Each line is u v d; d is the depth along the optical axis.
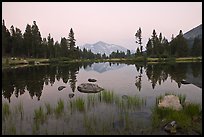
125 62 116.56
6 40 97.94
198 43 111.19
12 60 85.44
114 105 18.00
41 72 53.16
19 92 26.33
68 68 70.88
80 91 26.36
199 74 44.03
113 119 14.12
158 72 50.50
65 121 14.02
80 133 11.92
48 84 33.53
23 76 43.94
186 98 21.09
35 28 112.88
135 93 24.45
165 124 12.73
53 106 18.53
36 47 109.69
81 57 166.25
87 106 17.83
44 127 12.98
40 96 23.64
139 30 114.81
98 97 21.62
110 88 28.75
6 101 21.30
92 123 13.37
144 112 15.66
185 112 14.34
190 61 91.62
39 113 15.20
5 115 15.70
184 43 110.94
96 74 52.50
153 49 112.94
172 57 96.81
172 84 31.56
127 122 13.14
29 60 96.44
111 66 89.88
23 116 15.41
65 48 123.75
